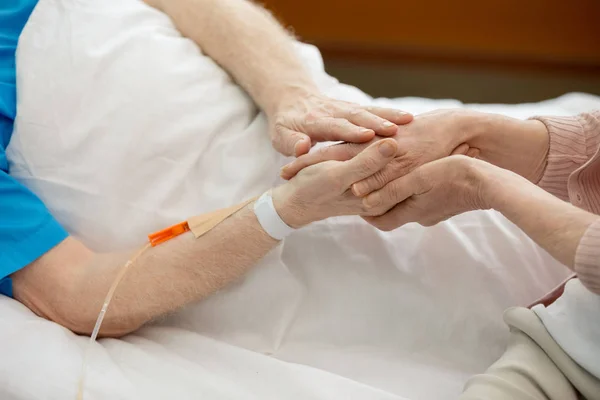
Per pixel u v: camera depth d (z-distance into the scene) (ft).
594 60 11.89
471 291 5.13
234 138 5.17
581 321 4.54
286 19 12.20
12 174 5.08
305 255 5.21
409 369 5.06
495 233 5.21
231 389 4.76
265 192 4.98
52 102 5.06
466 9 11.80
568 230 4.35
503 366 4.64
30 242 4.92
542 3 11.62
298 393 4.78
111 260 4.95
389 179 4.79
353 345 5.16
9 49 5.23
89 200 5.03
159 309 4.96
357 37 12.20
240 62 5.30
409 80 11.91
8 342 4.75
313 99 5.14
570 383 4.59
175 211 5.07
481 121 4.95
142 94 5.09
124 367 4.82
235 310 5.13
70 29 5.19
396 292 5.16
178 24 5.45
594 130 4.97
